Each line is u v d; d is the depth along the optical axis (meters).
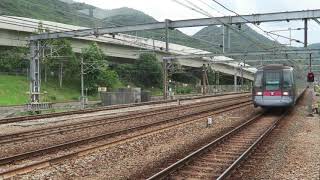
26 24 73.50
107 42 77.88
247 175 12.62
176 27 33.81
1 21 62.69
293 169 13.50
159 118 32.25
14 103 63.75
